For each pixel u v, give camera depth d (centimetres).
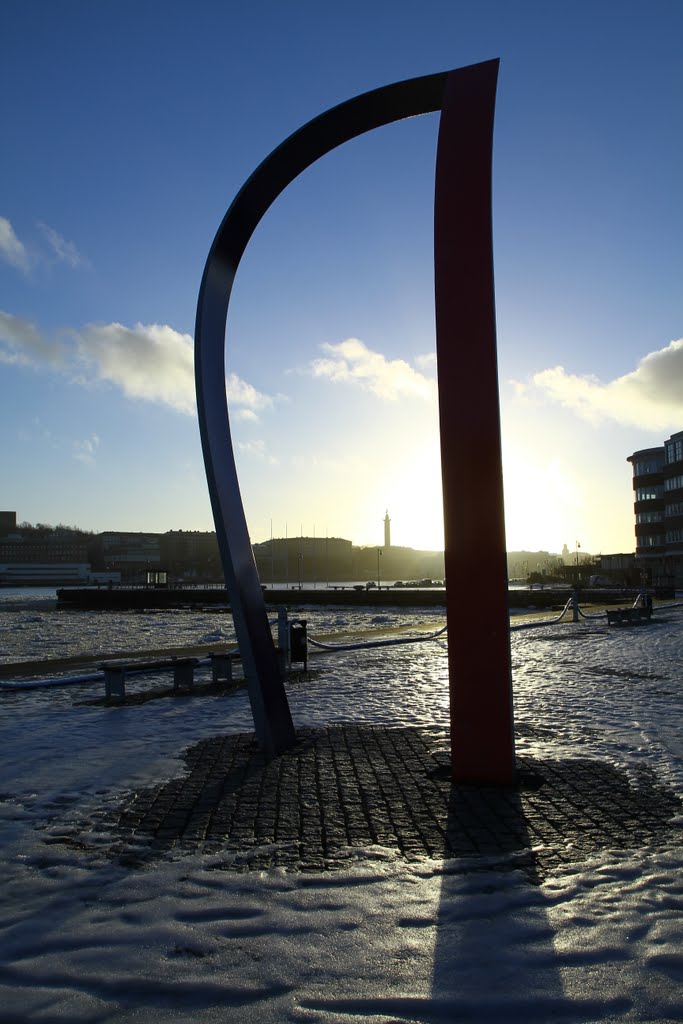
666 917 390
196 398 794
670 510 6625
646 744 796
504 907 404
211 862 475
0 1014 309
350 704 1078
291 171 827
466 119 686
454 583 662
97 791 642
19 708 1080
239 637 793
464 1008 309
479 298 662
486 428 655
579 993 318
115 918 397
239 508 827
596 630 2312
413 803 595
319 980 332
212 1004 314
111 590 8406
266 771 699
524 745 800
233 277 852
